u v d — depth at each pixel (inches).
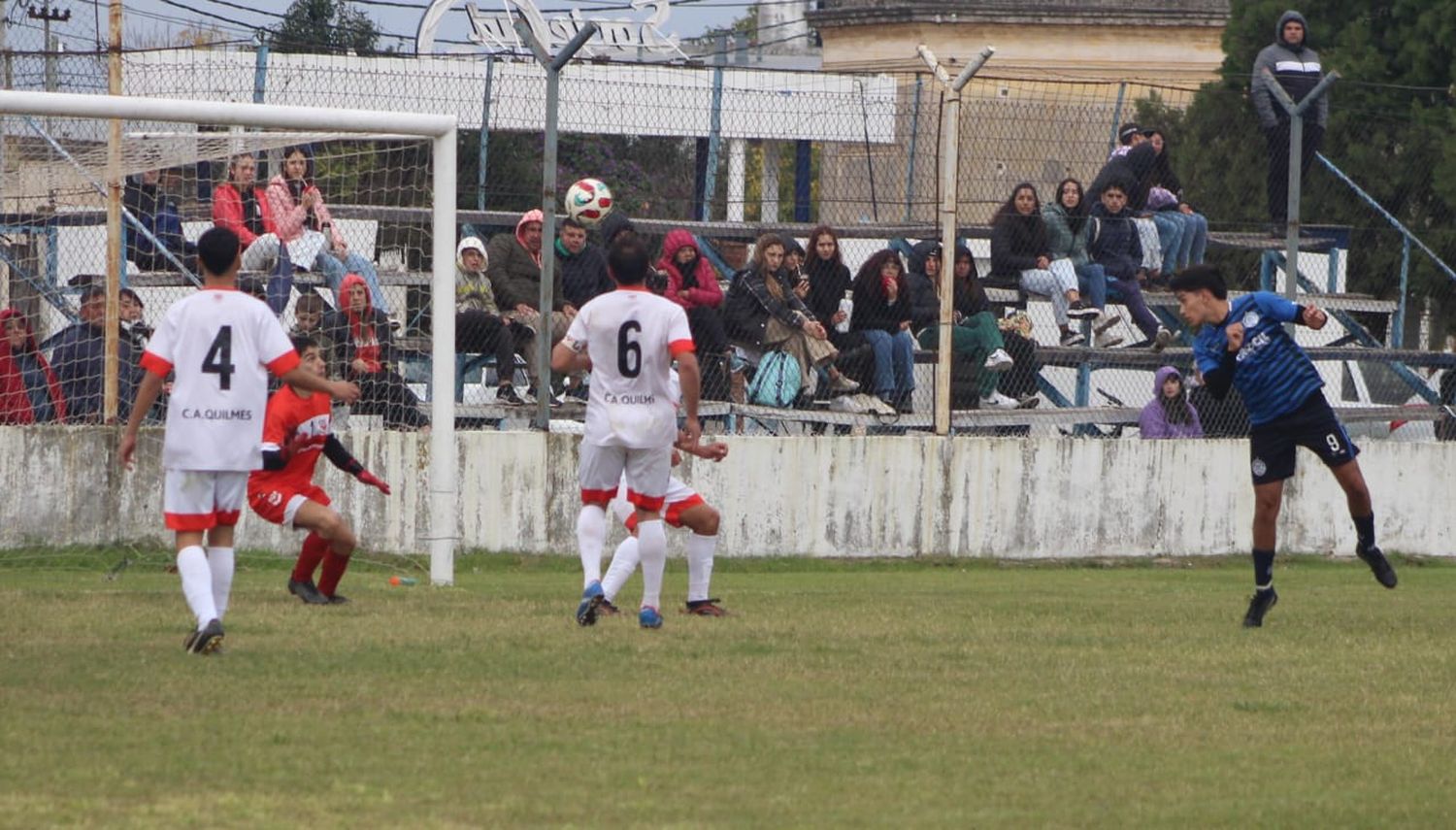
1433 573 2326.5
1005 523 2326.5
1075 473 2351.1
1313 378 1450.5
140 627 1279.5
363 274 2252.7
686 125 2967.5
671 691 1064.8
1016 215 2637.8
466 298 2313.0
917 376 2598.4
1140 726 996.6
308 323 2092.8
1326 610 1626.5
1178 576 2190.0
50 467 2048.5
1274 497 1451.8
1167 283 2834.6
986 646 1296.8
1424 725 1011.3
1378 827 784.9
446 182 1838.1
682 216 3223.4
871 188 2945.4
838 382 2393.0
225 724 934.4
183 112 1731.1
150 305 2353.6
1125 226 2721.5
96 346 2123.5
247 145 2177.7
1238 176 3036.4
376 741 908.6
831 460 2258.9
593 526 1346.0
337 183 2559.1
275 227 2220.7
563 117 2842.0
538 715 983.6
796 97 3048.7
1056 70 4448.8
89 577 1857.8
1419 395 2994.6
